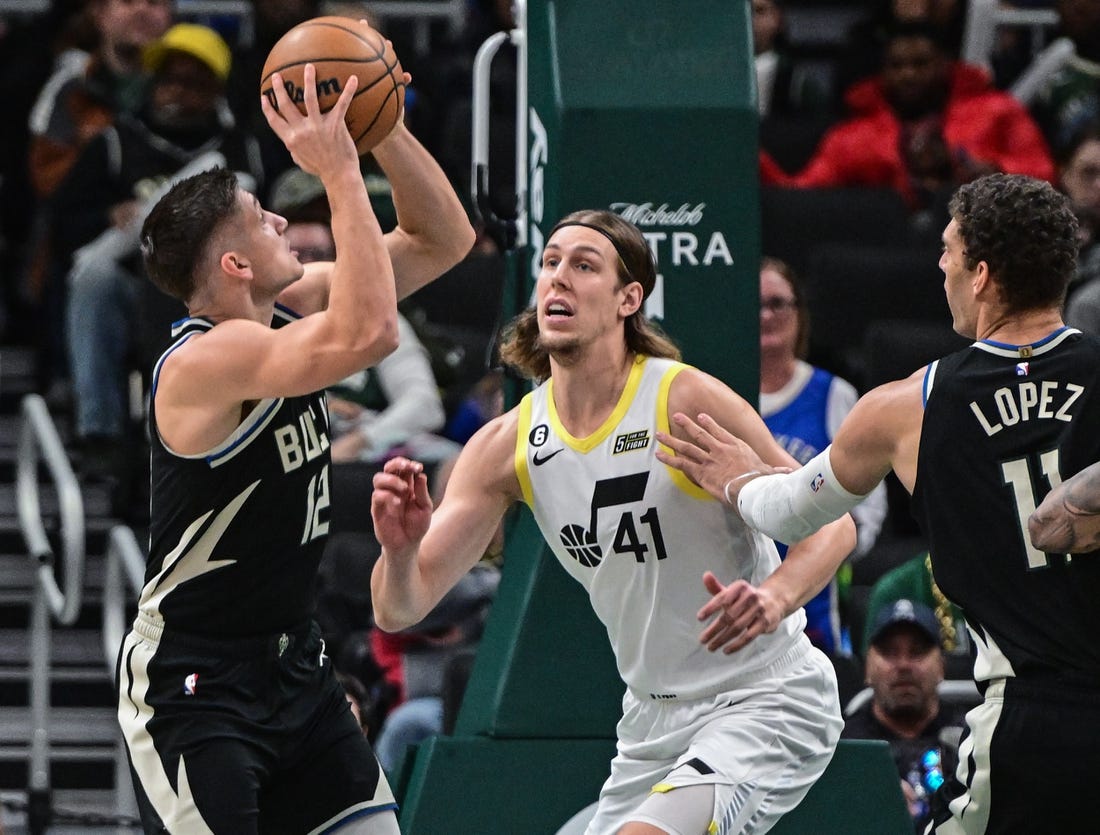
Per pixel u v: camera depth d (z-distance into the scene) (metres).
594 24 12.36
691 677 10.79
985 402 9.34
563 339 10.52
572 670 11.95
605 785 11.31
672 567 10.64
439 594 10.98
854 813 11.91
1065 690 9.09
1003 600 9.26
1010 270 9.41
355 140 10.14
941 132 23.44
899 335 19.84
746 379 12.30
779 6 25.80
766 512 9.96
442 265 11.05
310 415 10.09
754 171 12.27
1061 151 24.66
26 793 18.08
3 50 26.19
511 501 11.23
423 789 11.75
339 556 17.08
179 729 9.88
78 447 21.78
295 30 10.08
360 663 16.42
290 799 10.32
